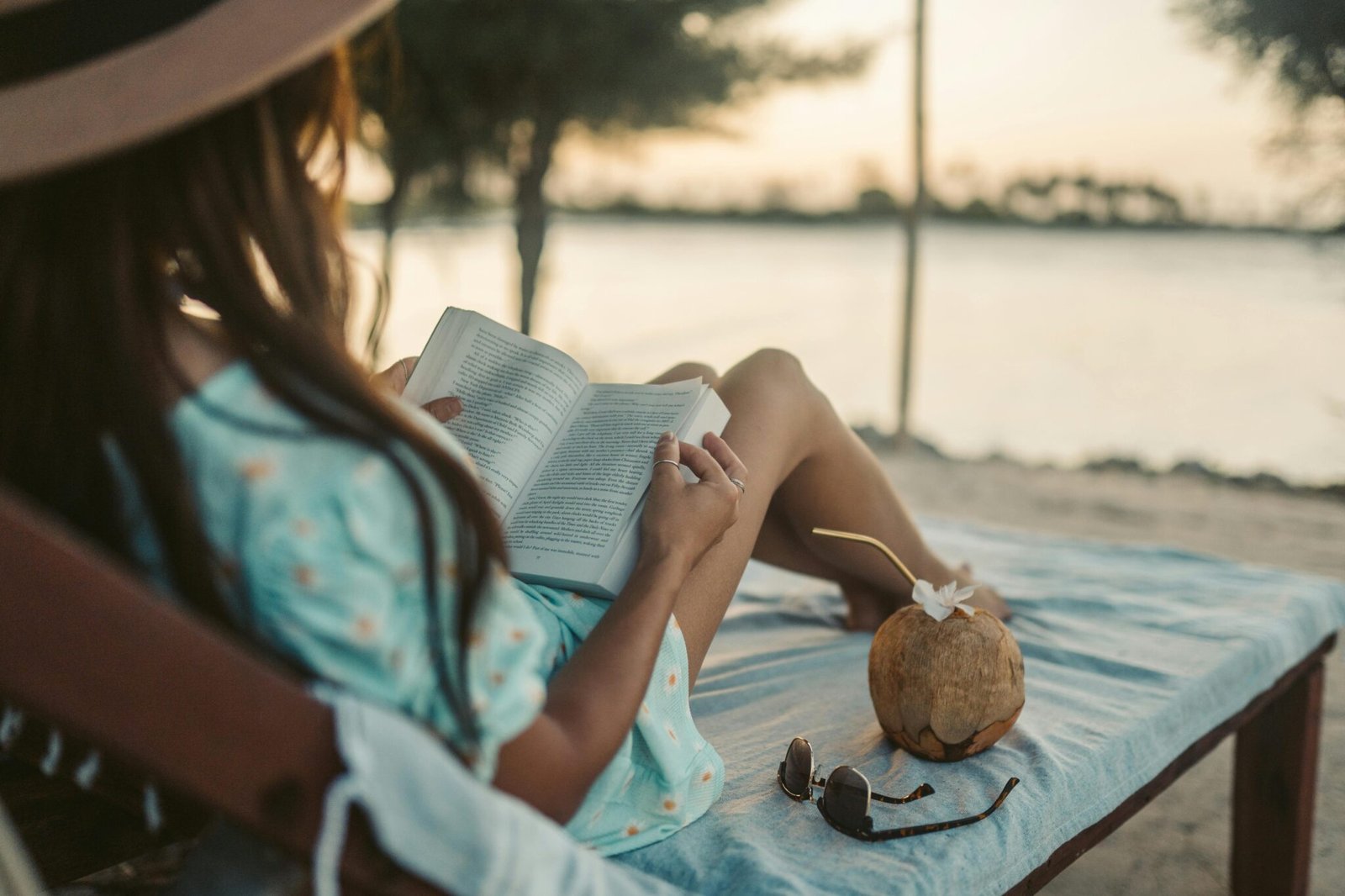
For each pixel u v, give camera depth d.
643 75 9.59
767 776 1.35
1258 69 6.84
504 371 1.39
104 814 1.23
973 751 1.36
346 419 0.73
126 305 0.71
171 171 0.73
